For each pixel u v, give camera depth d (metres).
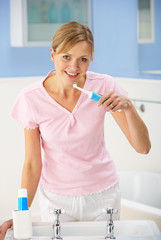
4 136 3.25
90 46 1.43
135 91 3.25
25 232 1.35
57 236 1.47
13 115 1.68
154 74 3.15
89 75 1.67
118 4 3.37
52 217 1.66
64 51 1.41
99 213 1.65
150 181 3.23
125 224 1.56
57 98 1.61
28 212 1.35
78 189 1.63
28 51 3.43
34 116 1.62
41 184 1.72
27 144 1.67
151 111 3.14
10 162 3.28
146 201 3.24
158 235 1.49
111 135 3.42
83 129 1.60
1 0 3.27
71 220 1.66
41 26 3.29
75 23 1.43
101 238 1.49
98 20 3.45
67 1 3.35
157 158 3.19
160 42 3.12
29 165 1.68
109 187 1.67
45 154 1.69
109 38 3.45
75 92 1.61
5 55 3.35
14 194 3.30
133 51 3.33
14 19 3.26
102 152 1.67
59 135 1.61
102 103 1.47
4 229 1.52
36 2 3.26
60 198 1.65
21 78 3.28
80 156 1.62
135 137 1.59
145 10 3.23
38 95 1.62
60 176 1.65
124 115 1.64
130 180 3.28
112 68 3.47
